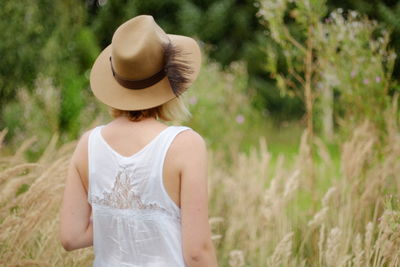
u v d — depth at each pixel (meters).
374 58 3.56
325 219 3.25
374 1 6.04
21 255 2.42
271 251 3.28
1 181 2.31
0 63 5.93
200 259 1.47
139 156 1.51
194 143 1.50
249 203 3.50
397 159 3.21
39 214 2.39
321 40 3.52
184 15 11.14
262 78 11.05
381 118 3.65
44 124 5.18
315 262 3.08
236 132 6.13
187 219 1.46
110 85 1.63
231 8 11.37
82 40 8.09
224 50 11.21
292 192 3.23
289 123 9.98
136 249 1.54
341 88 3.64
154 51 1.53
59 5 6.33
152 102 1.56
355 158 3.17
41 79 5.60
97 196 1.59
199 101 5.92
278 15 3.50
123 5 11.07
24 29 6.00
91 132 1.65
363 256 2.78
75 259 2.55
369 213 3.12
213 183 4.04
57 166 2.52
